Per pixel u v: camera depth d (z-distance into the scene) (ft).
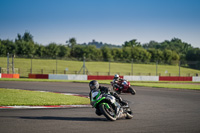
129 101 78.28
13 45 353.51
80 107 61.31
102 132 34.24
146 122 42.65
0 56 333.01
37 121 41.14
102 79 222.48
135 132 34.78
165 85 164.25
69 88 120.26
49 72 272.92
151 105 68.49
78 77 214.69
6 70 223.10
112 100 41.83
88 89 117.60
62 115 48.26
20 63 300.40
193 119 47.06
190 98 91.20
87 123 40.45
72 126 37.73
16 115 46.93
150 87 145.07
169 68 397.60
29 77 216.13
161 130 36.55
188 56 540.11
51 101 69.21
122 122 42.04
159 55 455.63
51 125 38.09
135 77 228.63
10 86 120.16
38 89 110.32
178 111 57.72
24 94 84.17
